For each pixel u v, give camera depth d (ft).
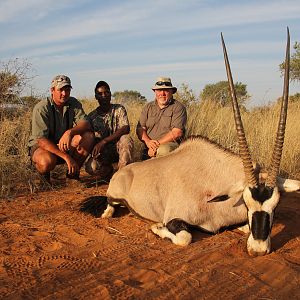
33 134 11.87
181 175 9.26
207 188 8.91
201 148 9.37
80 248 8.09
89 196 11.80
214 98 20.36
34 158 12.07
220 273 6.87
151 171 9.73
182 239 8.20
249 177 7.65
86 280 6.67
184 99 19.97
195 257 7.53
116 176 10.24
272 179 7.57
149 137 12.64
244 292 6.25
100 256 7.70
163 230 8.68
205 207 8.87
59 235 8.80
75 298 6.10
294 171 14.32
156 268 7.09
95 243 8.36
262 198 7.50
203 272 6.89
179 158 9.57
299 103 21.81
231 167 8.82
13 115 16.78
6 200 11.36
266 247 7.41
